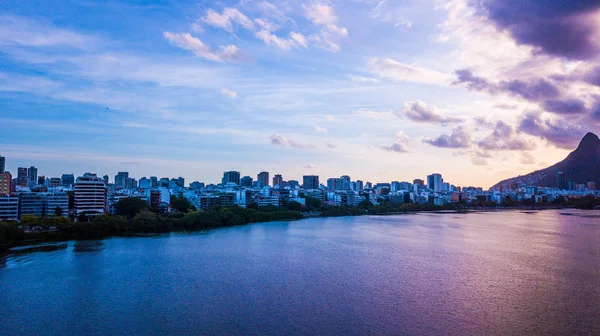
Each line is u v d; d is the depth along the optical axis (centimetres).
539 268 18112
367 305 13138
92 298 13812
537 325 11531
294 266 18538
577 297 13900
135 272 17288
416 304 13225
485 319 11944
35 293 14312
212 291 14612
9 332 11100
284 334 10975
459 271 17538
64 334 11006
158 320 11906
